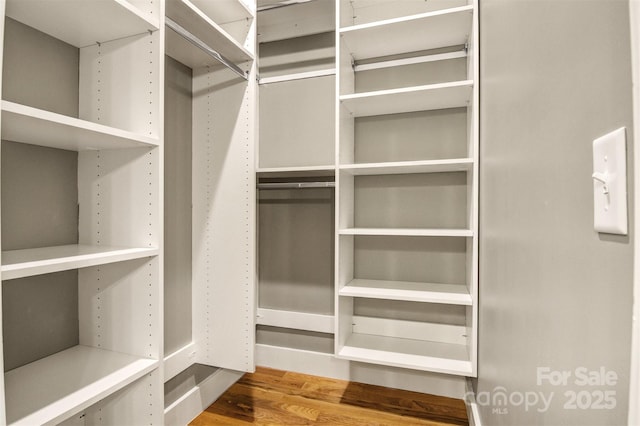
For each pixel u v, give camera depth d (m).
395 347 1.68
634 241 0.34
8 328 0.96
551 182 0.59
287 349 2.00
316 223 1.97
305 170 1.66
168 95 1.57
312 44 1.97
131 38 1.08
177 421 1.48
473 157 1.40
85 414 1.12
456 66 1.75
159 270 1.05
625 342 0.37
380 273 1.86
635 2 0.32
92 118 1.13
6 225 0.97
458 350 1.64
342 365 1.90
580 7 0.48
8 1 0.87
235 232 1.64
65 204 1.12
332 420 1.53
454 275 1.75
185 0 1.17
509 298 0.90
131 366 1.00
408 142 1.83
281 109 2.02
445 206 1.77
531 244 0.70
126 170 1.09
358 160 1.90
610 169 0.39
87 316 1.13
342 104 1.64
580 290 0.48
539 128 0.65
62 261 0.79
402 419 1.54
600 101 0.42
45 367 0.99
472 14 1.43
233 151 1.64
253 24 1.59
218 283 1.66
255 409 1.62
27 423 0.73
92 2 0.88
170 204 1.57
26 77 1.00
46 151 1.06
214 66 1.67
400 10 1.78
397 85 1.83
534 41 0.68
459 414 1.58
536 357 0.67
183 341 1.63
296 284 2.01
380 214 1.87
